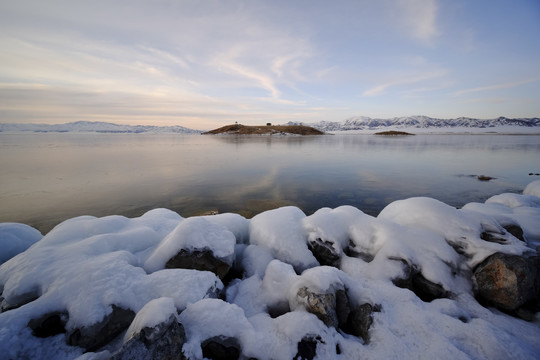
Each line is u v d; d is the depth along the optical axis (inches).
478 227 207.6
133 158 1348.4
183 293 146.3
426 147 2160.4
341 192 611.8
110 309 133.3
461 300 166.2
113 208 483.8
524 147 2118.6
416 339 125.6
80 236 196.7
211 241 194.9
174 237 189.8
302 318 129.8
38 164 1090.1
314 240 222.2
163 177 807.7
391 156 1444.4
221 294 165.8
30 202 521.0
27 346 120.5
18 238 209.2
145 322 106.3
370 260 210.8
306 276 157.5
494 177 795.4
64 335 128.3
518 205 320.2
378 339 127.3
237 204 508.4
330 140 3499.0
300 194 593.9
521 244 188.7
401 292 162.2
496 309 162.7
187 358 107.9
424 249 197.3
